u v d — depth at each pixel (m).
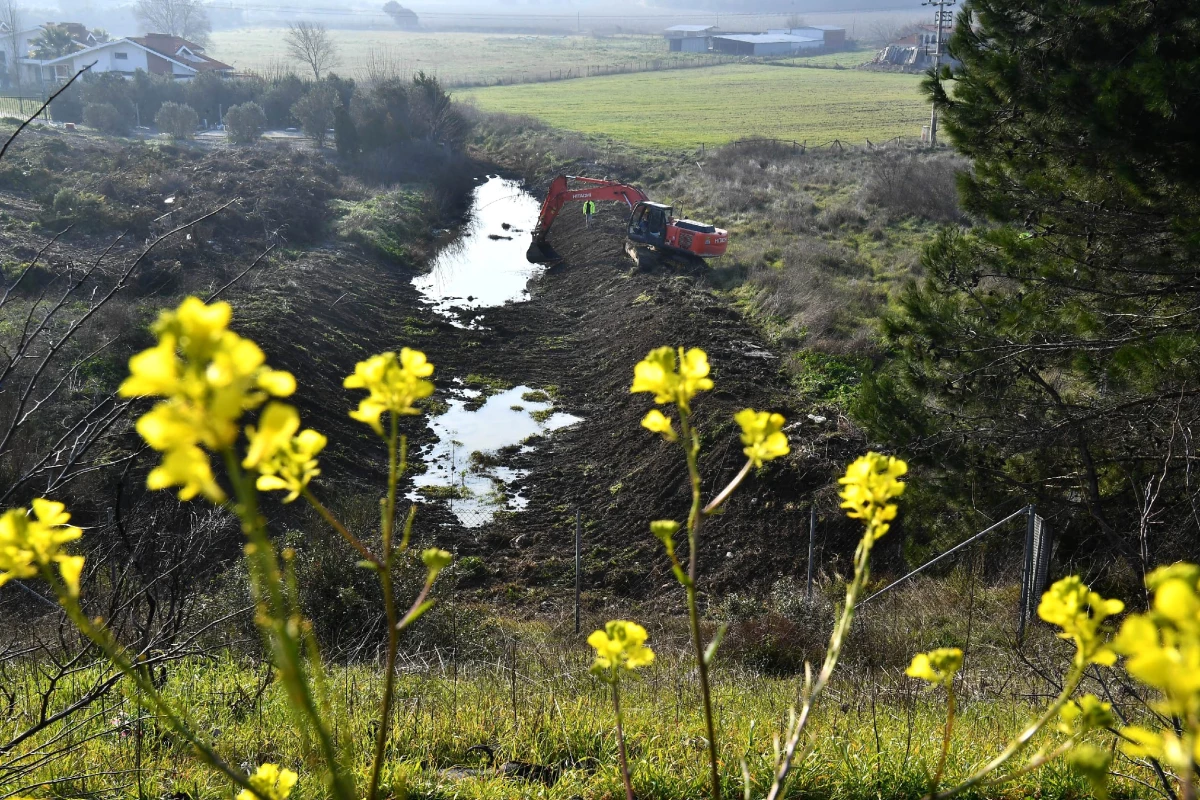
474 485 19.20
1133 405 10.68
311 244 33.03
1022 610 10.59
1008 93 10.40
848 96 88.38
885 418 12.66
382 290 30.73
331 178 43.56
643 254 30.69
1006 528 12.52
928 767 4.70
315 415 20.16
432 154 51.31
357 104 51.47
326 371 22.78
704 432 18.72
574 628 13.47
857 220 36.12
